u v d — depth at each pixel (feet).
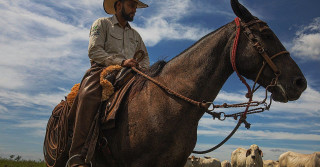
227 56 9.18
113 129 9.66
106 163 10.02
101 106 10.14
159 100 9.16
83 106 9.96
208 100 9.14
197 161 78.38
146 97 9.39
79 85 11.18
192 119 9.02
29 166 43.86
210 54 9.27
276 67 8.54
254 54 8.72
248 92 9.00
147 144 8.80
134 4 12.34
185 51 9.96
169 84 9.48
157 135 8.75
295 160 63.87
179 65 9.64
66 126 10.89
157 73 10.03
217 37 9.39
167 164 8.70
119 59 11.16
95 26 11.85
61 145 11.20
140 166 8.83
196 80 9.18
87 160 9.34
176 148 8.74
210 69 9.16
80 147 9.82
